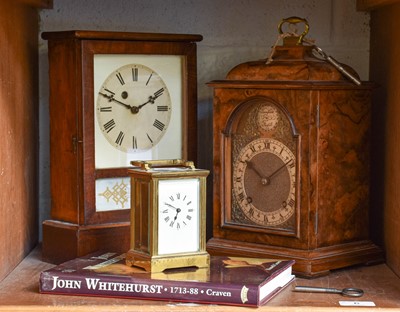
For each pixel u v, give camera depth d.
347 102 1.26
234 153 1.31
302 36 1.29
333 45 1.55
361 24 1.54
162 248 1.17
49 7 1.48
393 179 1.31
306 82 1.21
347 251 1.28
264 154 1.28
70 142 1.32
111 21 1.52
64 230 1.33
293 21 1.30
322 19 1.55
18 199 1.34
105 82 1.33
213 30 1.54
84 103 1.30
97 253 1.29
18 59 1.33
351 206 1.29
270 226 1.28
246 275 1.14
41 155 1.52
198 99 1.55
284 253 1.25
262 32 1.55
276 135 1.26
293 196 1.25
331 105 1.24
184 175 1.19
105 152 1.34
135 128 1.37
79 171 1.32
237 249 1.29
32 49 1.45
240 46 1.55
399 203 1.27
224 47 1.55
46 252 1.36
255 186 1.29
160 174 1.17
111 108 1.34
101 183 1.34
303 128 1.23
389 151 1.34
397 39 1.31
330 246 1.27
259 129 1.28
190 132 1.41
